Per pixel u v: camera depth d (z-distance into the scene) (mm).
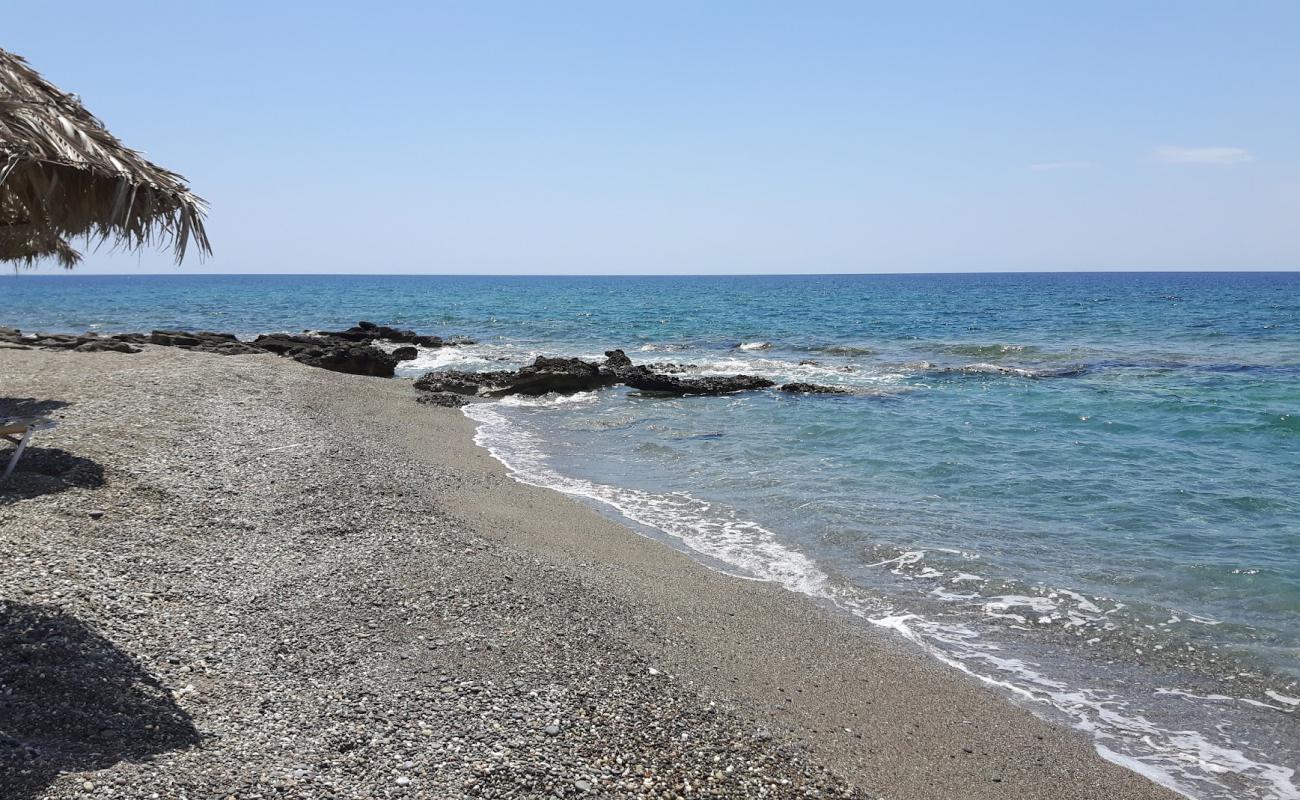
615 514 12602
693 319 59938
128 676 5512
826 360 33688
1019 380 26594
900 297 95938
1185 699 7137
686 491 14016
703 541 11320
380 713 5449
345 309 73500
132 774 4406
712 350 38656
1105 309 65062
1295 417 18828
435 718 5457
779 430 19281
